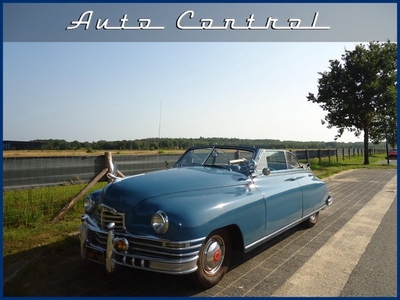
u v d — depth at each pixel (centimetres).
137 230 306
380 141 2781
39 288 320
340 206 799
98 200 371
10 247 411
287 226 459
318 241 499
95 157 619
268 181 441
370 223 620
